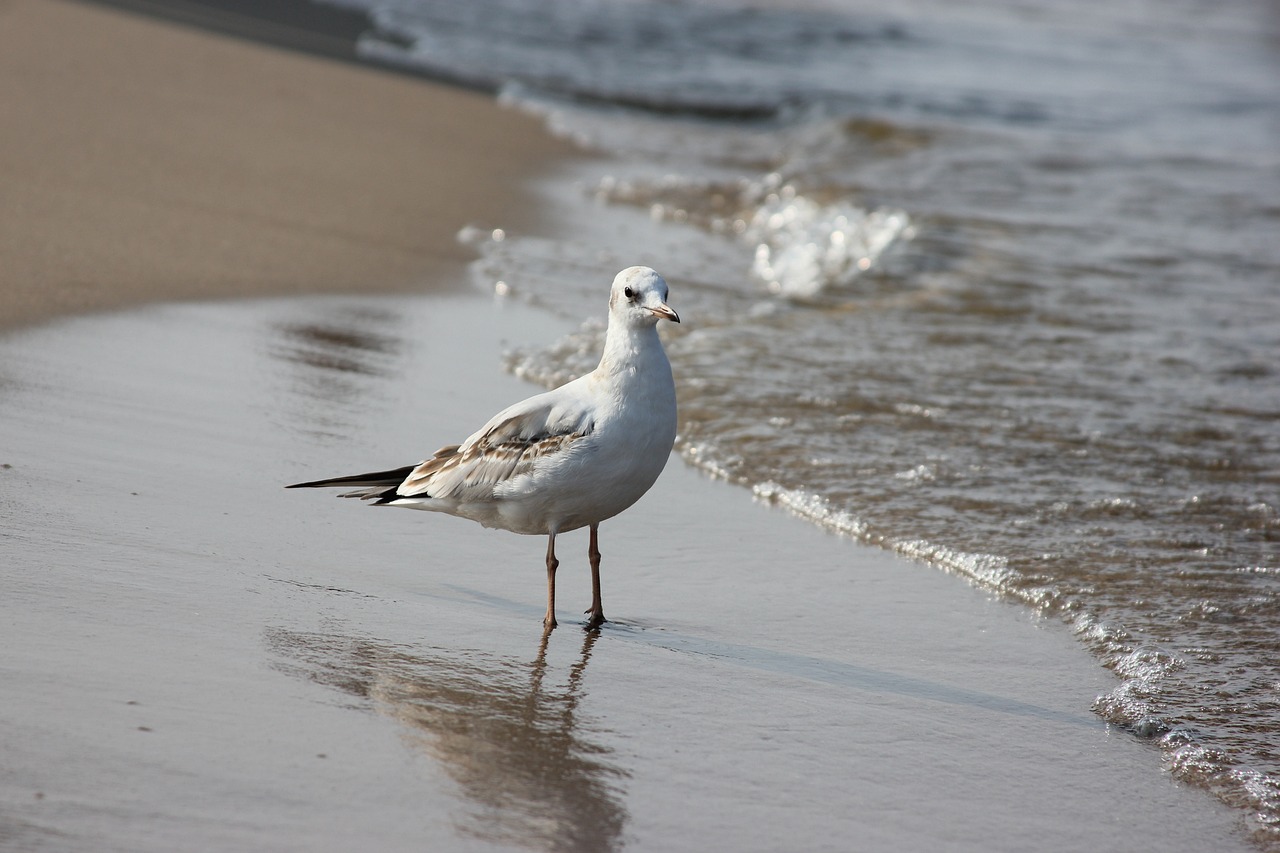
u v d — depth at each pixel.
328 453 10.66
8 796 5.66
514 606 8.77
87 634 7.22
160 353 12.30
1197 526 11.15
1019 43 46.41
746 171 26.67
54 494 9.03
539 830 6.02
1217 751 7.60
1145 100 36.09
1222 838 6.69
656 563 9.89
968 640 9.02
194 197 17.92
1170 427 13.49
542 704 7.32
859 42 43.31
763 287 18.81
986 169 26.06
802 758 7.07
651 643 8.44
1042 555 10.42
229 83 25.98
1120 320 17.23
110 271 14.30
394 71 31.67
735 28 43.69
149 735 6.30
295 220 18.08
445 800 6.15
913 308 17.59
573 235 20.53
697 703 7.61
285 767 6.21
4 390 10.72
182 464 9.98
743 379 14.25
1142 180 25.67
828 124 29.91
